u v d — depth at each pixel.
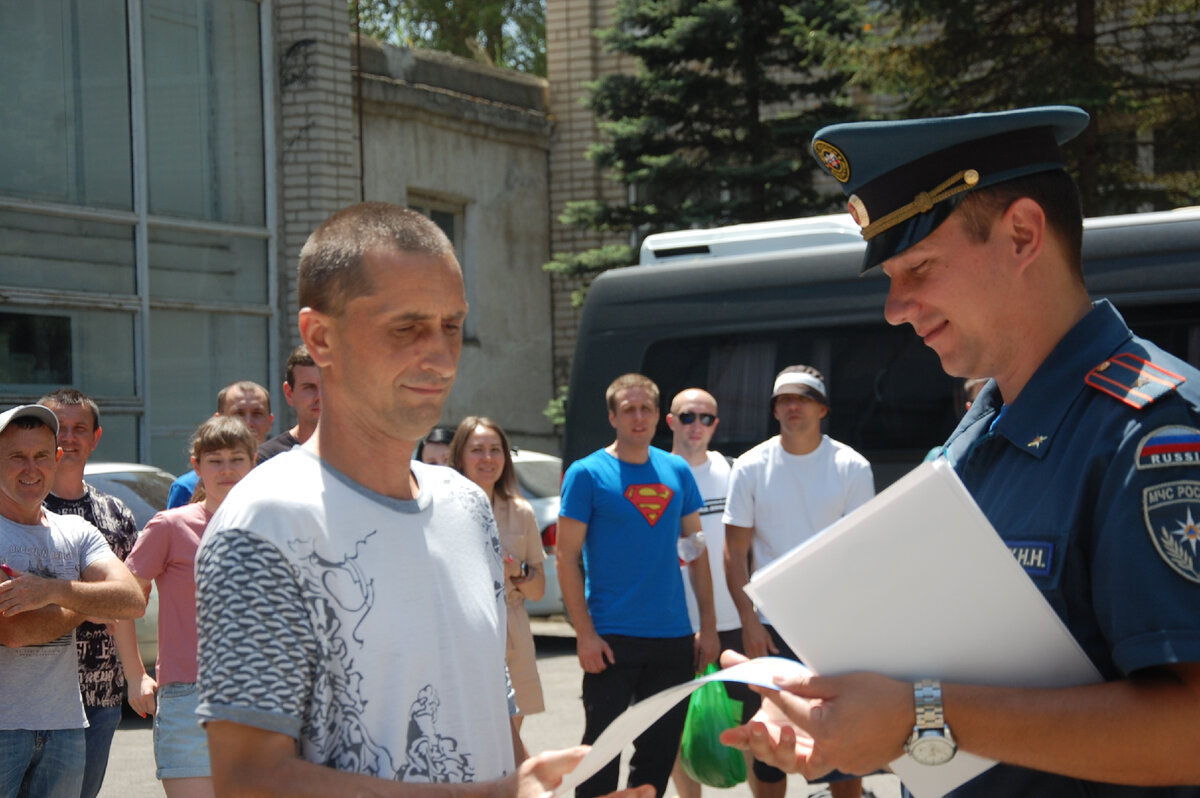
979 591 1.65
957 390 7.30
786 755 1.76
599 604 5.01
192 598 4.25
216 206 11.81
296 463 1.86
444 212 14.68
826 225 7.87
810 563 1.66
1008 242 1.85
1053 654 1.67
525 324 15.55
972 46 11.73
